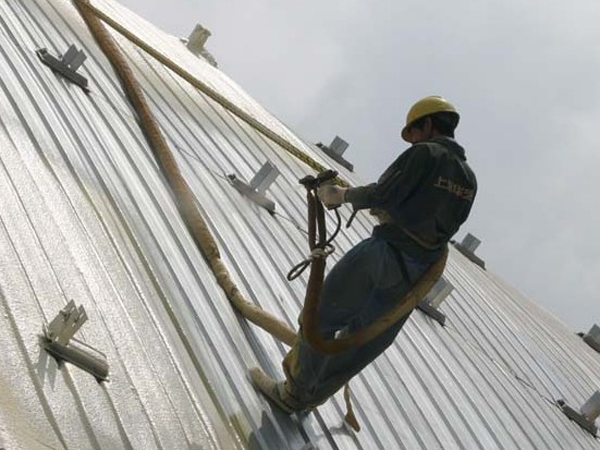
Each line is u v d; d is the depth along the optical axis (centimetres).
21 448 593
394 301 880
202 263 988
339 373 886
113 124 1089
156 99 1305
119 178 994
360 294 865
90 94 1112
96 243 858
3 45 1046
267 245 1152
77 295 771
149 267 900
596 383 1683
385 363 1155
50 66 1091
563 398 1492
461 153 875
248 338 951
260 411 876
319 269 835
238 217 1159
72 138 985
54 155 928
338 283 865
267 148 1462
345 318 873
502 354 1488
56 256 791
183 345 848
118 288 829
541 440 1280
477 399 1255
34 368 669
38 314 714
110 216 919
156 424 729
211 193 1156
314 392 891
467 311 1560
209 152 1269
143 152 1087
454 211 866
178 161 1165
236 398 859
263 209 1234
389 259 860
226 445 790
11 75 998
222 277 987
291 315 1049
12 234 767
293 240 1220
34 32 1145
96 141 1022
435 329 1364
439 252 877
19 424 612
